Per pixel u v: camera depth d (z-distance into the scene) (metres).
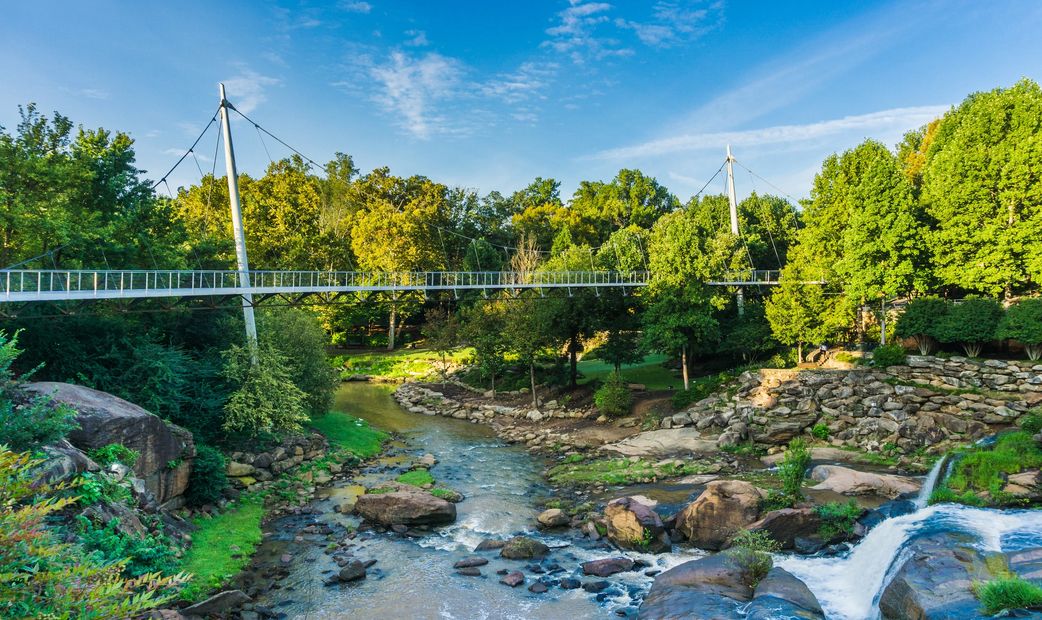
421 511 27.81
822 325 50.06
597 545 25.88
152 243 40.31
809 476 32.03
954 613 15.16
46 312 31.92
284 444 38.25
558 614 20.12
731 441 39.62
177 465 26.31
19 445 17.61
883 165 49.12
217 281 46.47
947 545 19.00
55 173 33.28
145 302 36.62
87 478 19.06
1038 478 24.25
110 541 18.19
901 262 47.00
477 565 23.91
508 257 107.31
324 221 105.25
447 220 106.25
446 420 54.75
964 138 48.00
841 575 21.50
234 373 36.47
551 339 55.88
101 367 31.42
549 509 28.84
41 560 8.57
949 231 46.25
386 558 24.66
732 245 62.53
